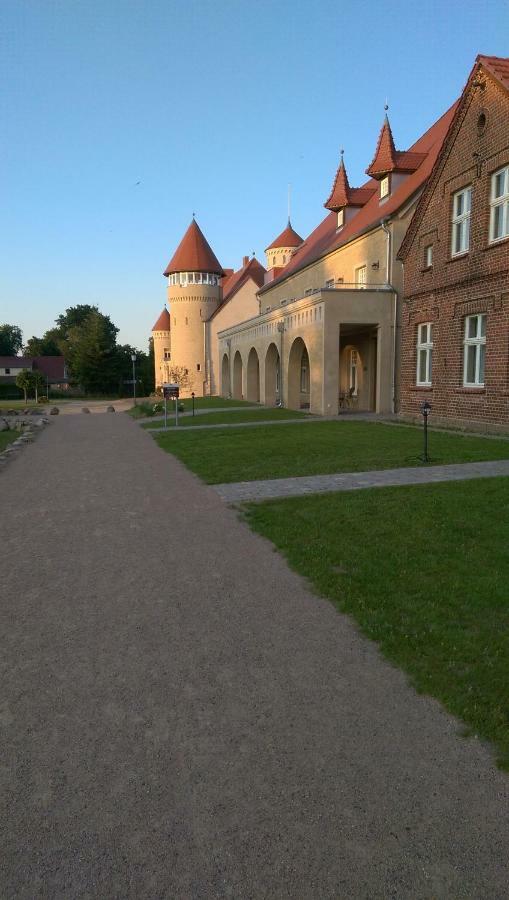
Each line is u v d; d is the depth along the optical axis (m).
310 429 18.03
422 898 2.20
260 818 2.58
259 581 5.39
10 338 133.25
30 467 13.14
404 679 3.65
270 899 2.21
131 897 2.23
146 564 5.96
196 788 2.77
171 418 27.41
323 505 7.84
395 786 2.75
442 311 17.25
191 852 2.42
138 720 3.31
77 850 2.44
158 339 85.38
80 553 6.40
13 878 2.31
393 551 5.82
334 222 35.44
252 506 8.15
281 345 28.97
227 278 72.25
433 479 9.23
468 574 5.12
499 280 14.57
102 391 98.56
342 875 2.30
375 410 24.83
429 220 17.69
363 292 22.53
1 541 6.96
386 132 24.25
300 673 3.77
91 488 10.21
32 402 76.31
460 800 2.66
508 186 14.16
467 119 15.46
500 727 3.10
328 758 2.96
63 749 3.08
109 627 4.52
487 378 15.24
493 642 3.95
